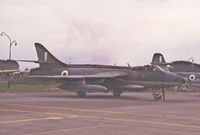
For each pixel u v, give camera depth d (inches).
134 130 325.4
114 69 1011.3
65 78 952.9
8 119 401.4
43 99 812.0
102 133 305.6
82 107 589.6
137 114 480.4
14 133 299.9
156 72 860.6
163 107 618.5
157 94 849.5
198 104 712.4
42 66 1163.9
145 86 897.5
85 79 997.2
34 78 981.2
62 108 561.6
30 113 473.1
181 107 623.2
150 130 326.6
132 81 923.4
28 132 306.0
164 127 348.2
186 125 365.7
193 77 1311.5
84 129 328.2
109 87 995.9
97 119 411.2
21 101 726.5
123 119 415.2
